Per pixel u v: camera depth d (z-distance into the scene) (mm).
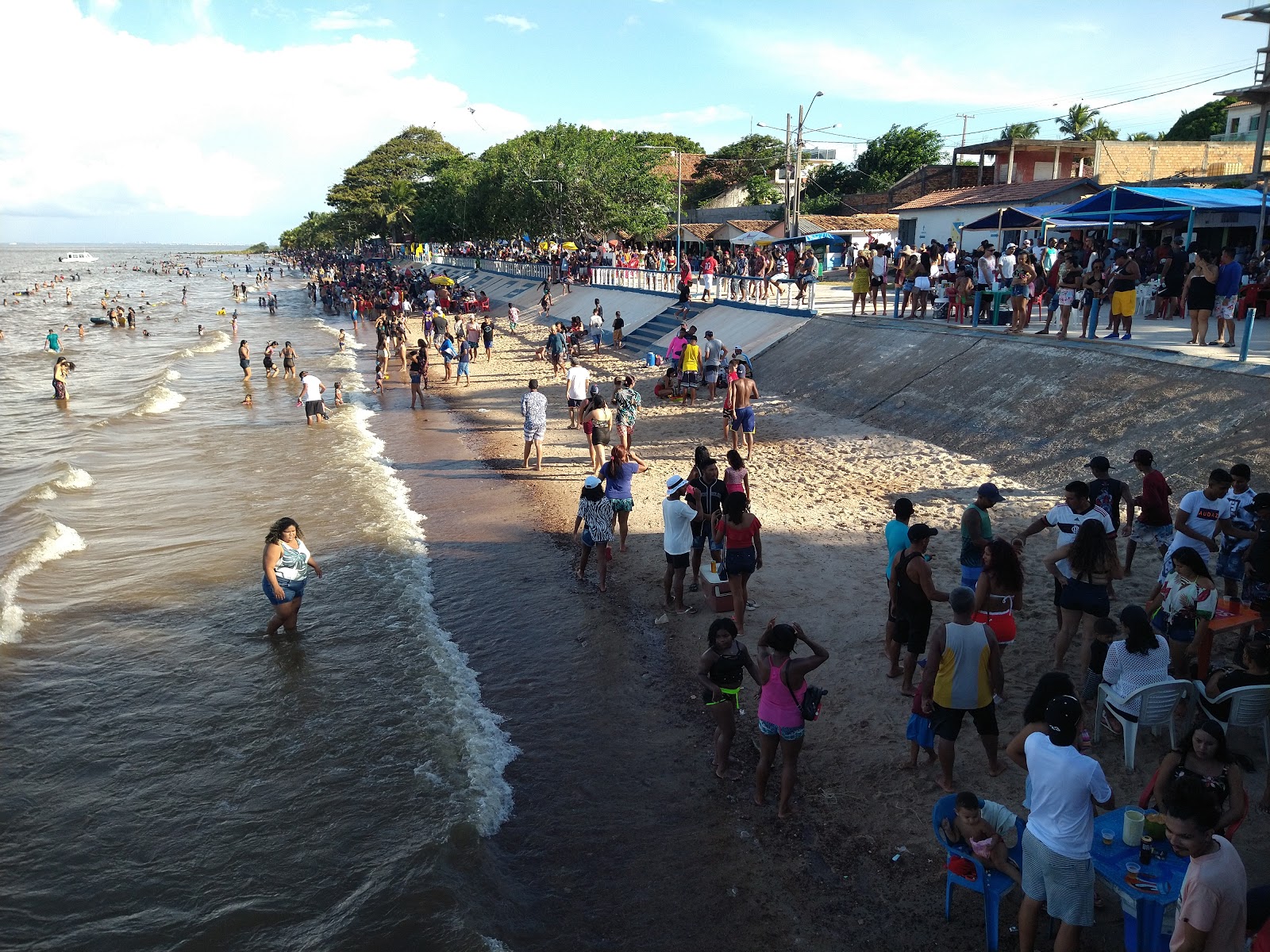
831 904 6207
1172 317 20703
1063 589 7973
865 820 6977
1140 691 6660
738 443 18922
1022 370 17516
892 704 8500
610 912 6309
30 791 7996
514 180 57562
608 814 7375
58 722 9156
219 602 12125
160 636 11094
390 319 44688
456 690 9500
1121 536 11773
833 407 21109
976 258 22594
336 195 118812
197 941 6148
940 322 22562
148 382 34375
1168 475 12805
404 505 16359
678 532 10688
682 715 8844
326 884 6672
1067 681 5492
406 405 26859
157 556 14008
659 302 37156
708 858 6770
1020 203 35719
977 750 7629
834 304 29406
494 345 40094
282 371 35688
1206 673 7496
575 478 17766
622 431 17969
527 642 10586
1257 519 7730
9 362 42656
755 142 72875
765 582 11539
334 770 8156
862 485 15367
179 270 181125
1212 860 4137
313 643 10797
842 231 46562
